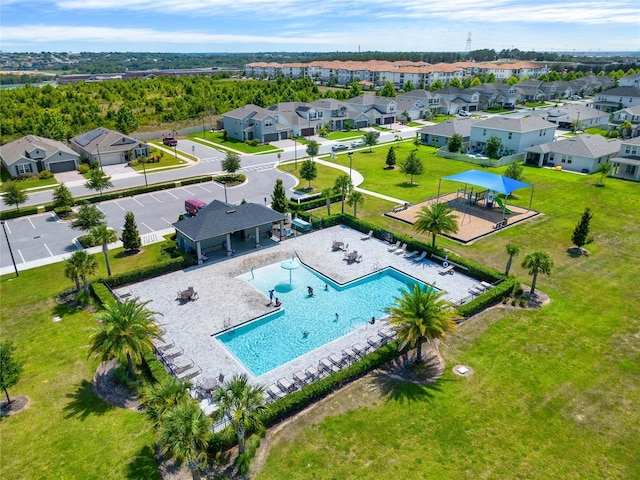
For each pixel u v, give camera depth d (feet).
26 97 400.26
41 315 110.22
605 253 144.15
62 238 158.61
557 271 132.26
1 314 110.63
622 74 649.20
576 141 246.06
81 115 347.36
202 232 135.85
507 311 111.96
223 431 70.74
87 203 181.78
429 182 224.12
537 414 79.20
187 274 131.54
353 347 97.25
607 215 176.35
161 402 66.44
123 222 173.47
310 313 114.01
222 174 241.96
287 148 308.81
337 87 637.71
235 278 129.59
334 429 75.92
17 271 132.87
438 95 451.94
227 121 343.26
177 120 378.53
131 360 85.71
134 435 74.49
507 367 91.61
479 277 127.85
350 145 313.12
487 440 73.61
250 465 68.85
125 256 143.02
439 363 93.30
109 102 420.77
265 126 324.19
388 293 124.06
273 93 467.93
